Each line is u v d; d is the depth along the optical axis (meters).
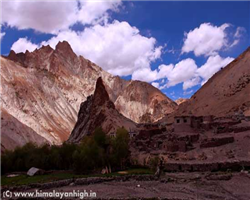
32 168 77.19
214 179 65.75
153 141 90.38
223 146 81.31
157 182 66.50
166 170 73.38
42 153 86.44
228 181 64.94
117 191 60.03
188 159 75.50
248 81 155.38
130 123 174.38
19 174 78.19
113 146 82.25
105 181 68.19
